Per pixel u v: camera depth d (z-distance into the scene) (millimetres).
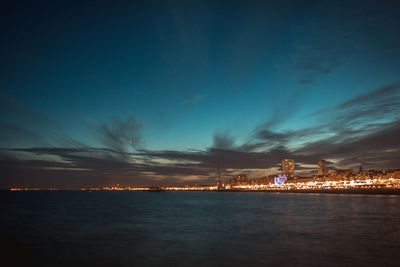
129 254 25141
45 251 26734
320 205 91125
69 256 24688
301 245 27391
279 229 38562
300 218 51969
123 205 106312
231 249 26359
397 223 43281
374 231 35562
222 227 41812
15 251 26812
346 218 50812
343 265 20359
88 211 76750
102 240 32250
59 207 95312
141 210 79375
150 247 28016
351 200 128750
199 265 21250
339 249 25375
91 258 23906
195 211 73875
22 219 56125
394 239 30094
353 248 25703
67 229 41594
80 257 24281
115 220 53312
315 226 40750
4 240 32656
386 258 22078
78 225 46125
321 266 20219
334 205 89875
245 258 22906
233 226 42688
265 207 85500
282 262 21453
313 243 28281
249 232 36500
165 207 92750
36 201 146125
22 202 134375
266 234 34594
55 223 49125
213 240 31203
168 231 38594
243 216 58062
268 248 26391
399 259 21766
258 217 55531
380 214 57875
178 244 29297
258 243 28922
